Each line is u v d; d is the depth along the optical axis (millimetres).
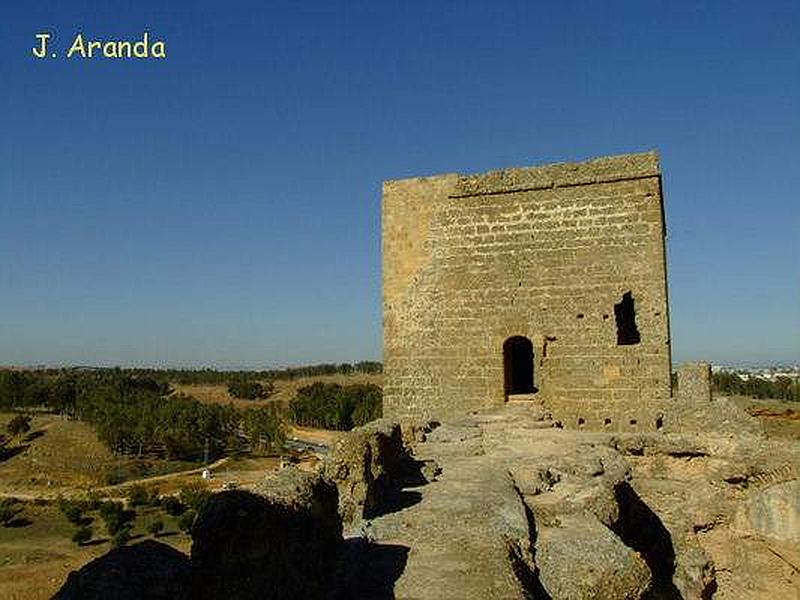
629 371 21000
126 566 4746
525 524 8602
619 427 20891
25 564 60938
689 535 15023
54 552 65812
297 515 5555
